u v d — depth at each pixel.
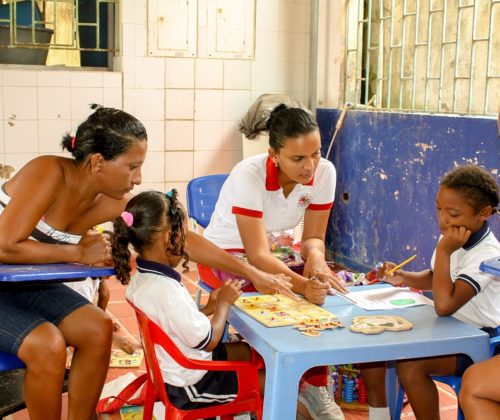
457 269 2.38
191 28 5.29
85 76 5.08
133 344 3.52
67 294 2.34
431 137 4.27
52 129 5.05
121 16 5.12
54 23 5.05
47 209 2.27
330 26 5.41
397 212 4.66
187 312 2.14
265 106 5.15
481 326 2.37
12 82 4.91
